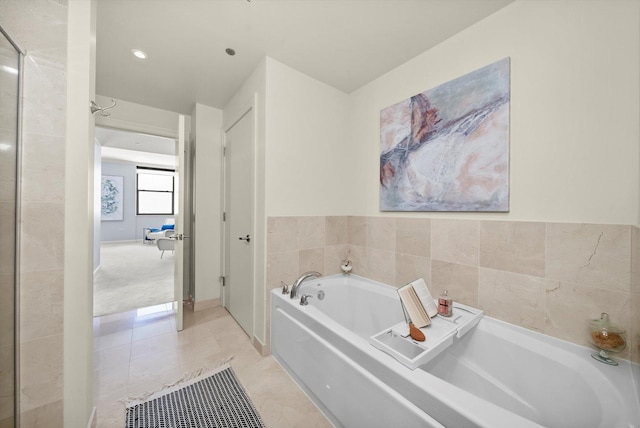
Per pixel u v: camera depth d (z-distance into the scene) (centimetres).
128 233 802
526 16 133
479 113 149
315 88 217
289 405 143
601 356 109
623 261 107
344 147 241
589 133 115
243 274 229
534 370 119
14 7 99
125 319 252
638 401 90
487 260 149
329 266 230
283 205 200
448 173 165
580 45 117
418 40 169
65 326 111
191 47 179
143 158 718
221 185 289
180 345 204
